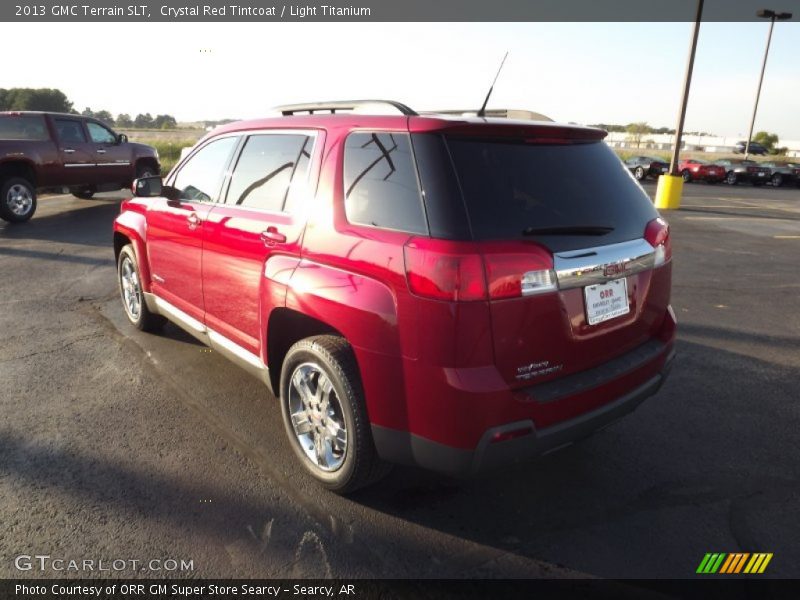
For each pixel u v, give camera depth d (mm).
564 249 2449
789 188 29266
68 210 13203
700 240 10883
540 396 2414
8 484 2986
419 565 2482
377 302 2477
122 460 3223
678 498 2959
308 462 3072
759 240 10992
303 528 2699
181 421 3664
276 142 3389
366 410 2674
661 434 3609
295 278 2896
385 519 2775
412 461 2537
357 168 2752
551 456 3352
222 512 2801
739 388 4273
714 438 3561
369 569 2455
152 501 2873
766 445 3486
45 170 11523
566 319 2480
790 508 2881
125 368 4445
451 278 2240
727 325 5746
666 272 3047
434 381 2334
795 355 4945
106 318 5625
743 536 2672
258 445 3400
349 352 2740
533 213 2455
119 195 16453
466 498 2947
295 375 3047
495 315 2279
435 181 2385
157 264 4551
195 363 4551
